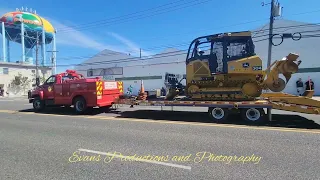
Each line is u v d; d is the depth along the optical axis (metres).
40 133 8.64
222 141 6.89
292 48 28.70
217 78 10.66
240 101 9.86
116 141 7.23
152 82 38.81
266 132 7.82
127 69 41.31
